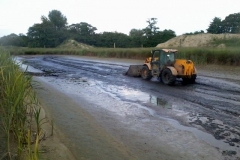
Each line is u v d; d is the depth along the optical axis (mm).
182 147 4902
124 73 16031
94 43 80000
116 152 4637
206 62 17156
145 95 9297
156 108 7512
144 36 57469
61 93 9617
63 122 6137
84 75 15320
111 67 20031
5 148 4004
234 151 4680
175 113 6980
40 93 9336
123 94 9539
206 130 5695
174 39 46125
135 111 7277
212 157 4484
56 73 16484
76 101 8398
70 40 76938
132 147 4898
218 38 39969
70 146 4789
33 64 24000
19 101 4391
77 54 41562
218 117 6547
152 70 12891
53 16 86625
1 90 5348
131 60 25484
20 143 3977
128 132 5676
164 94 9398
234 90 9875
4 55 7727
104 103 8195
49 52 48156
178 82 12195
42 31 77625
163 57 12102
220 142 5070
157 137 5395
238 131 5590
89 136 5340
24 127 4594
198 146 4926
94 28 85188
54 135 5074
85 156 4422
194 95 9117
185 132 5625
